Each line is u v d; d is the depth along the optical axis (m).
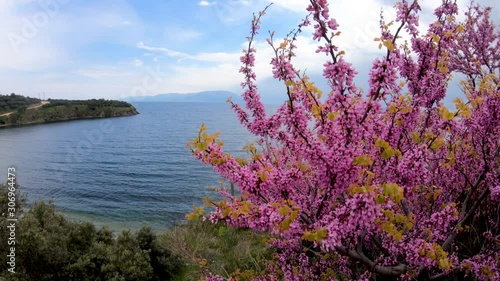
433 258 2.48
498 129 3.28
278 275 4.31
